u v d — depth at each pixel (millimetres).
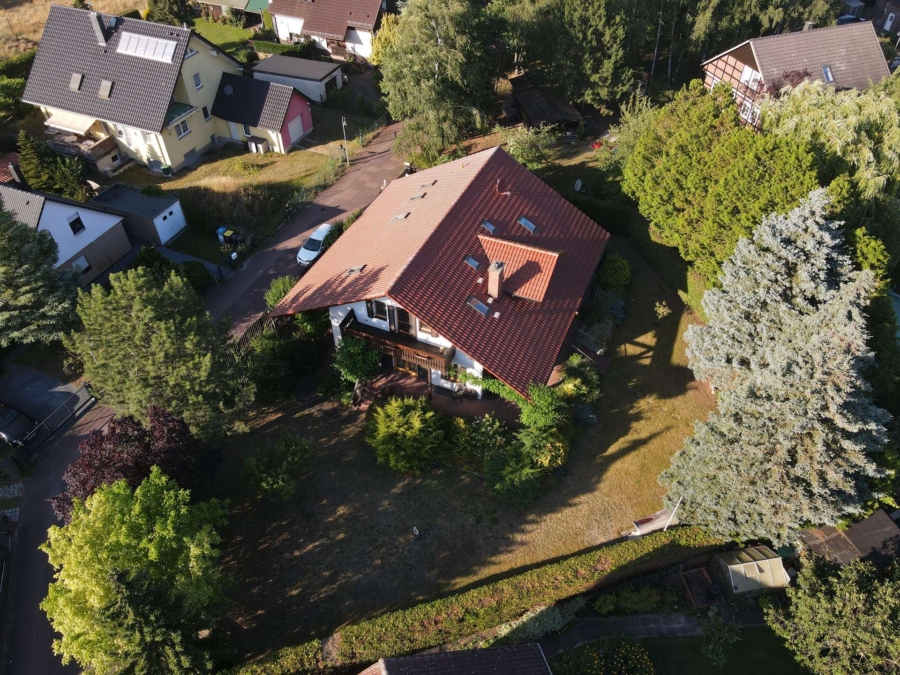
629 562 27438
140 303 27453
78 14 52219
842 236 30625
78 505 23781
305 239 46688
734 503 27344
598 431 33938
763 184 34219
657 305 39125
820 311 27281
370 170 54219
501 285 33188
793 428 25766
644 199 40375
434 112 49250
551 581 26672
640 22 55750
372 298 31391
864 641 23328
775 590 28188
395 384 35562
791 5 62156
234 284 42688
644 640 27219
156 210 44625
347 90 64250
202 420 28438
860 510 26703
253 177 52969
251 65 67875
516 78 61406
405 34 48781
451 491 31125
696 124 38562
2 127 54156
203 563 23062
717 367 31344
